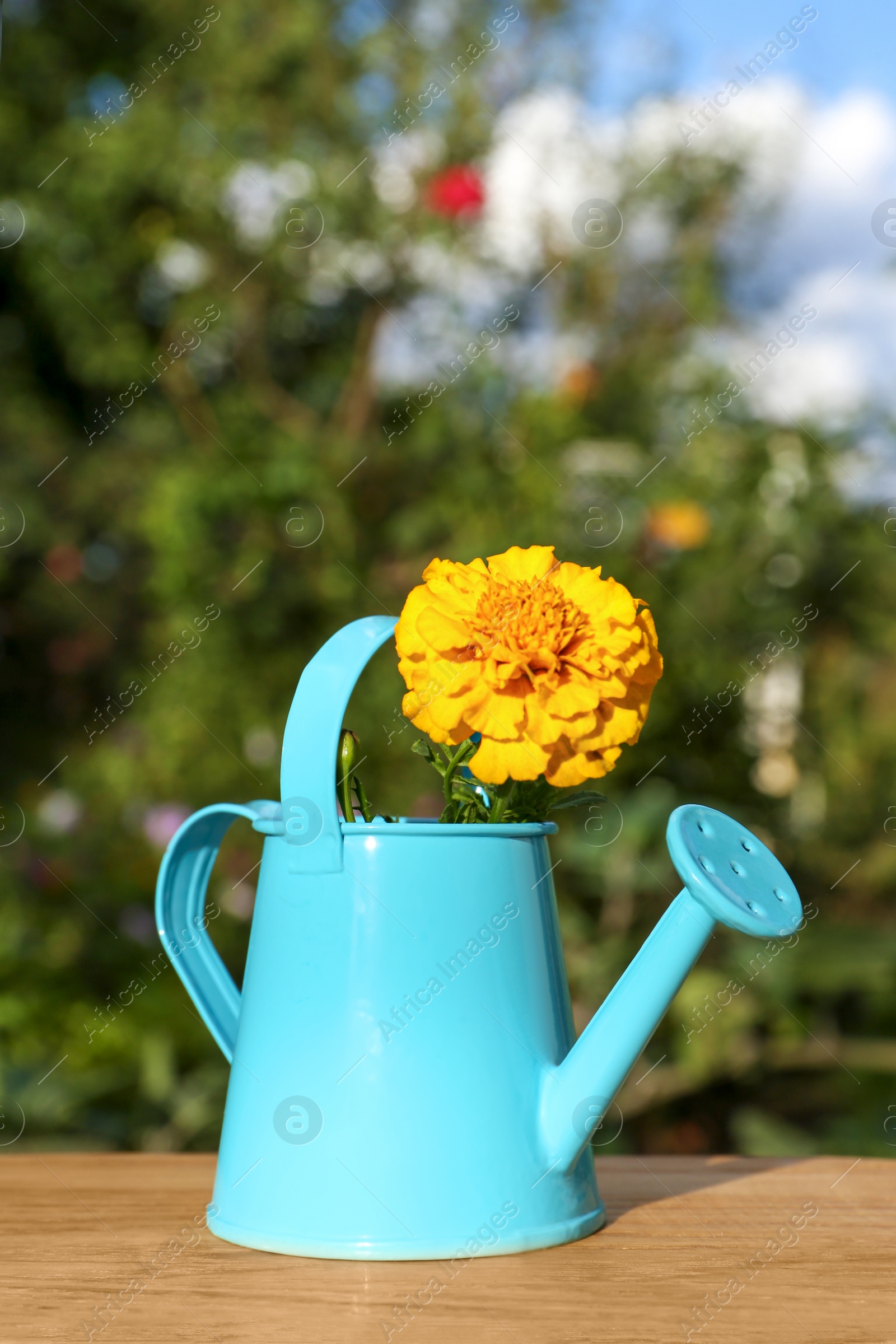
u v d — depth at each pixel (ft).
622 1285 1.73
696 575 6.64
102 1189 2.27
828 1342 1.55
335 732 1.87
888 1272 1.80
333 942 1.85
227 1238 1.90
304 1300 1.67
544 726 1.75
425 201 7.54
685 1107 6.14
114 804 7.02
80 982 6.08
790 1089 6.24
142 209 7.95
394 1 7.60
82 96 8.46
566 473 6.92
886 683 7.06
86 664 8.34
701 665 6.49
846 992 6.68
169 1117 5.36
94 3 8.29
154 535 6.75
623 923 5.92
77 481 8.37
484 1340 1.55
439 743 1.85
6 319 8.84
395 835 1.86
